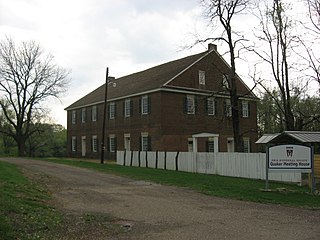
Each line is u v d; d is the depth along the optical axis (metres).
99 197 14.83
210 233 9.02
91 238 8.46
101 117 46.69
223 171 25.61
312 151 17.75
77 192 16.08
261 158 23.06
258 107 54.06
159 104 36.50
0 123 62.00
